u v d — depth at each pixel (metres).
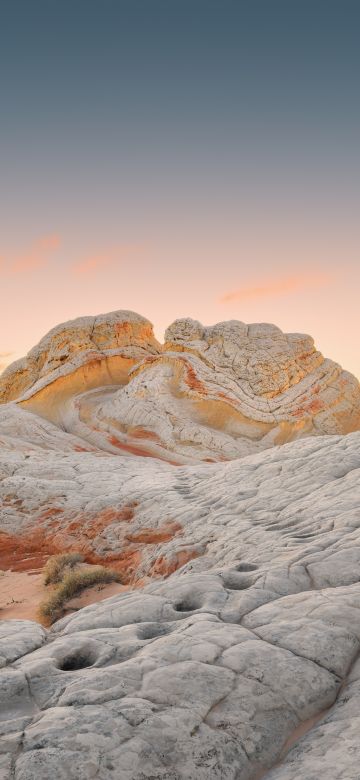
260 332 65.88
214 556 14.44
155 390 61.19
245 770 4.96
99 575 17.81
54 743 4.96
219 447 53.06
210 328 68.44
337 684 6.19
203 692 5.83
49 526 25.03
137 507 24.53
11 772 4.64
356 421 61.62
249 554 12.84
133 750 4.90
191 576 10.62
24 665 7.00
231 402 58.75
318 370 64.06
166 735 5.13
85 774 4.60
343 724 5.33
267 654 6.60
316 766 4.71
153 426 57.38
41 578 20.06
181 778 4.71
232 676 6.15
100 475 31.73
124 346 76.56
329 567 9.77
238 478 23.69
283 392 60.41
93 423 60.56
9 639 8.17
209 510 20.02
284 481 20.48
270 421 56.97
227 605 8.79
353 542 10.98
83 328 75.88
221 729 5.32
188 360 63.91
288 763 4.93
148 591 10.25
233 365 62.25
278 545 12.67
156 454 52.97
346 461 20.28
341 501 15.28
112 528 22.69
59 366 73.00
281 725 5.54
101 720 5.30
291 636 7.05
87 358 72.62
